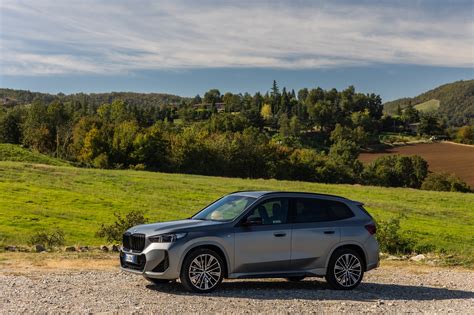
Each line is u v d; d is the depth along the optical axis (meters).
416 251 21.81
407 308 9.43
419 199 52.41
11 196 38.09
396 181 130.62
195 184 53.19
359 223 11.48
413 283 12.93
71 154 111.00
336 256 11.09
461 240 30.55
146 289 10.35
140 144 101.12
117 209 35.78
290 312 8.66
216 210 11.20
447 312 9.20
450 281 13.52
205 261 10.12
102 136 102.44
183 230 10.11
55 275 12.02
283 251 10.68
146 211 33.44
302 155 113.50
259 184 57.53
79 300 9.12
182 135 108.31
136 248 10.31
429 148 183.12
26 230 25.95
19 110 143.12
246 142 108.31
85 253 16.81
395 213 41.34
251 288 10.96
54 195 40.00
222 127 180.12
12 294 9.54
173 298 9.49
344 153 134.62
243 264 10.37
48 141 119.25
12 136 128.75
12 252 16.66
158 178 56.97
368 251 11.45
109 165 98.75
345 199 11.67
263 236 10.52
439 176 118.62
